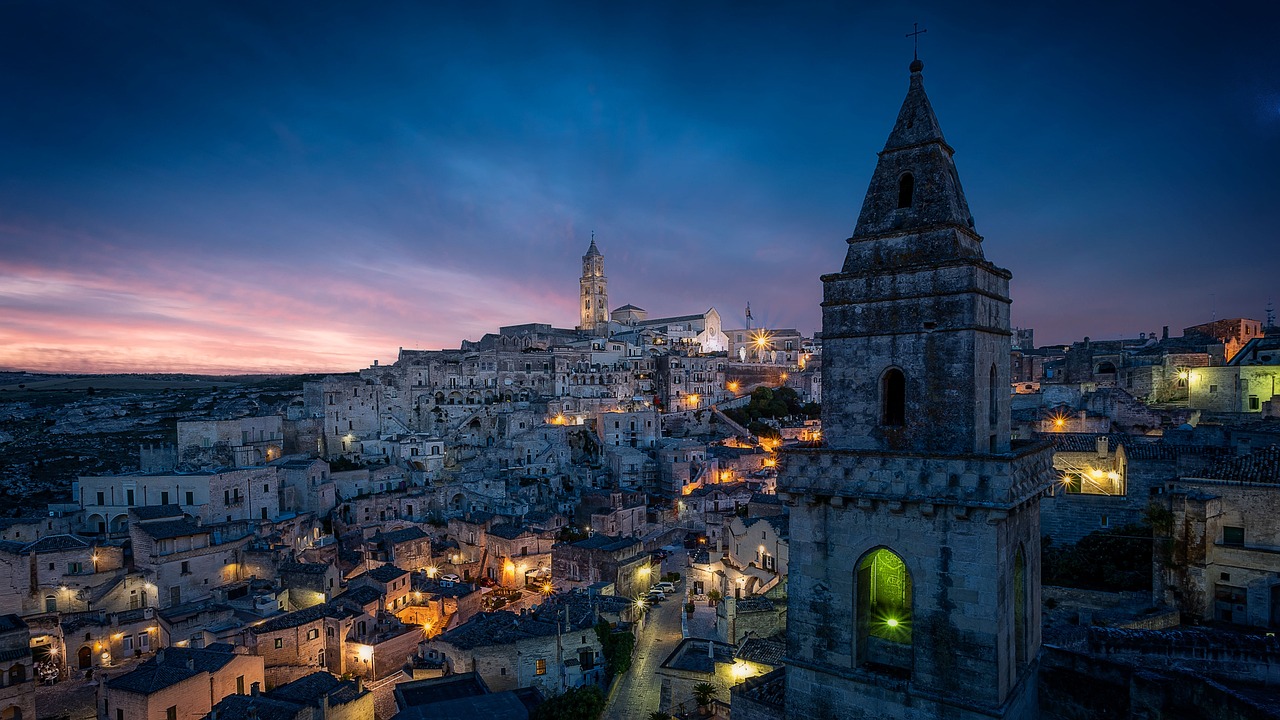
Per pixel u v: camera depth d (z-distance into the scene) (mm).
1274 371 101875
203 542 104438
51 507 123250
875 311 27141
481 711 62656
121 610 95000
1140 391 127562
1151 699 29750
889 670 26875
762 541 93938
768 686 35094
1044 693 32281
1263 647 36719
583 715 65938
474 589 108375
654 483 171375
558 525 139250
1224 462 56031
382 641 84375
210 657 72438
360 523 142375
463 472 177875
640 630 95125
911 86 28078
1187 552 53156
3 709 69250
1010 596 25234
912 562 25500
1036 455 27547
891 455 25797
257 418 170750
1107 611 59188
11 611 90500
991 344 26719
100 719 67562
